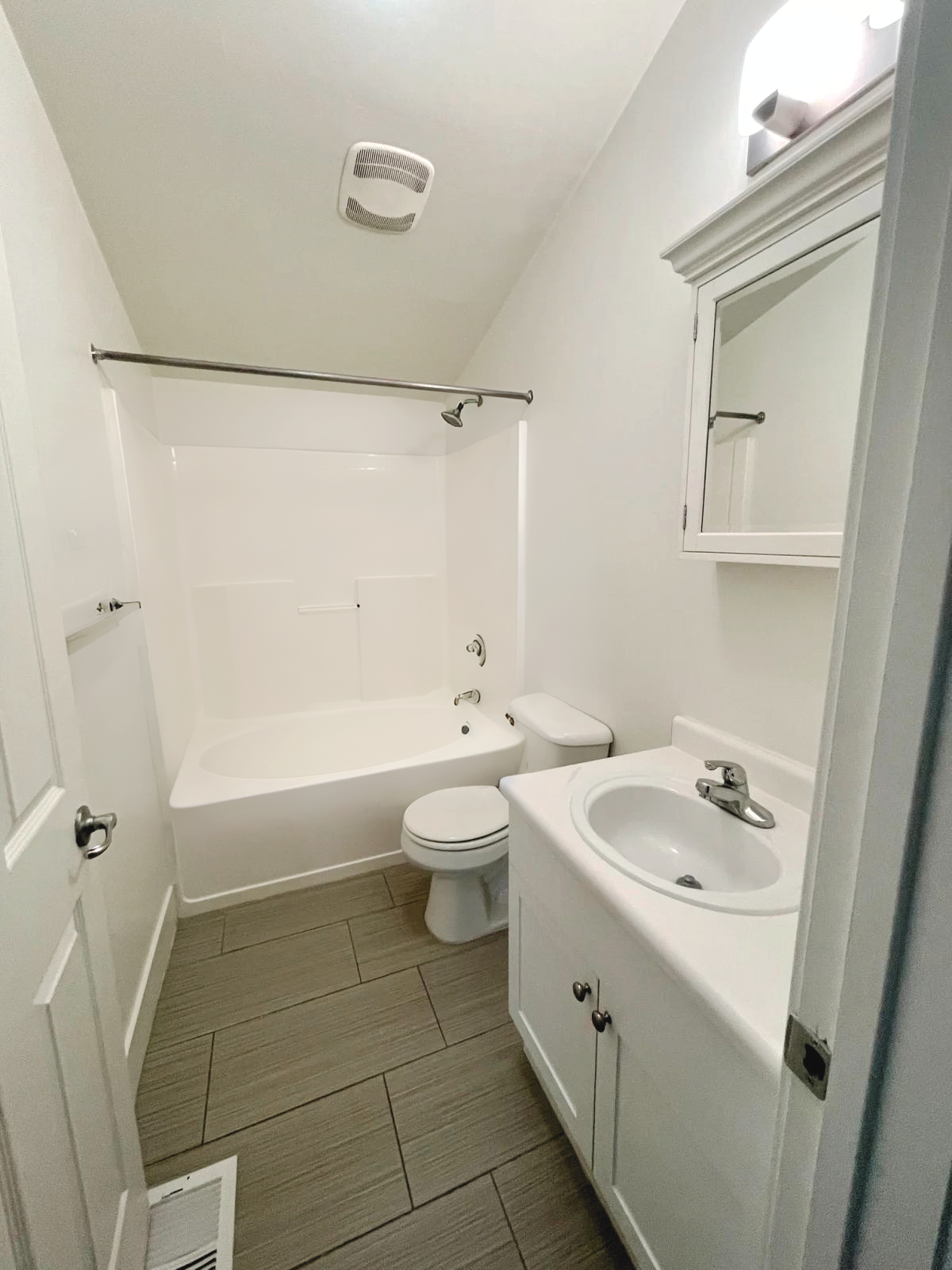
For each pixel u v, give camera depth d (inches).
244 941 68.3
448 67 48.2
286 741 103.9
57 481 43.3
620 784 44.6
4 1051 21.4
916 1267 12.5
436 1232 38.6
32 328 40.4
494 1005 58.2
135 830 57.7
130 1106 35.7
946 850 11.6
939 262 11.1
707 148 43.6
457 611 111.9
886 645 12.7
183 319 77.2
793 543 35.1
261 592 104.0
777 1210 18.0
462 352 94.1
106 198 55.8
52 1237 24.0
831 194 31.0
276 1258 37.2
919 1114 12.3
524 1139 44.6
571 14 45.3
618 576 59.5
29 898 24.3
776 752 42.2
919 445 11.6
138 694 64.4
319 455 105.9
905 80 11.7
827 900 15.1
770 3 37.6
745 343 39.1
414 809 71.0
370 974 62.7
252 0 42.3
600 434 60.8
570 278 64.2
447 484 114.0
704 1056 25.5
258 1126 45.8
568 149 57.2
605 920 33.2
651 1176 30.6
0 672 23.7
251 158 54.7
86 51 43.5
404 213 62.5
